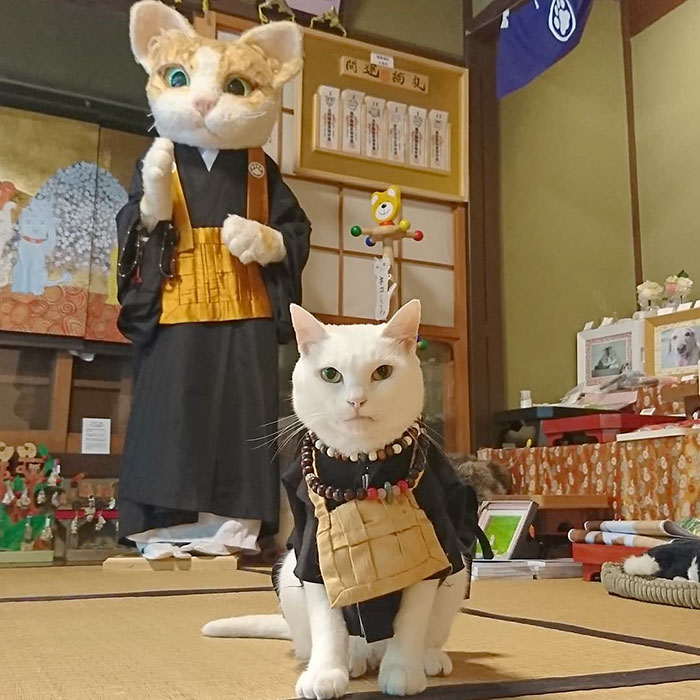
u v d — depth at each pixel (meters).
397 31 4.00
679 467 2.62
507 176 4.11
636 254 4.28
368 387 1.01
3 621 1.58
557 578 2.64
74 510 3.09
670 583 1.95
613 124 4.40
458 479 1.17
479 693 0.98
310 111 3.71
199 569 2.71
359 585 0.97
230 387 2.82
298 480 1.08
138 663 1.17
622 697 0.97
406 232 3.46
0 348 3.17
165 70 2.90
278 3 3.64
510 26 3.45
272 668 1.13
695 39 4.03
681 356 3.55
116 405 3.33
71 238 3.26
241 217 2.89
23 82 3.19
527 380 4.00
